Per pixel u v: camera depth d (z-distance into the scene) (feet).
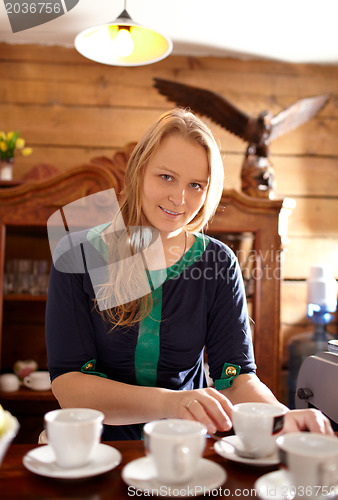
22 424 7.61
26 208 7.21
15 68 8.55
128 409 2.70
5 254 8.00
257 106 8.99
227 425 2.34
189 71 8.84
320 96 8.30
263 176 7.73
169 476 1.85
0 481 1.98
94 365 3.28
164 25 7.71
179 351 3.53
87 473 1.93
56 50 8.63
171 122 3.22
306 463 1.71
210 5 7.02
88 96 8.67
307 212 9.09
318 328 8.17
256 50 8.64
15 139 7.80
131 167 3.45
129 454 2.32
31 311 8.38
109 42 5.95
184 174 3.20
